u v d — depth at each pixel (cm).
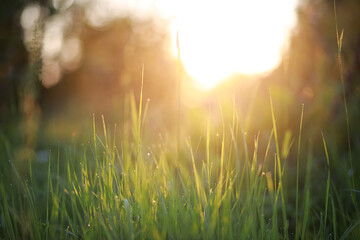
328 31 246
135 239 121
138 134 140
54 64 752
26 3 326
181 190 163
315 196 196
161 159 151
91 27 925
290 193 205
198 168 194
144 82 688
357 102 219
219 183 130
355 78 224
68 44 876
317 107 236
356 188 158
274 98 258
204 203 127
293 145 243
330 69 239
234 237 119
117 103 341
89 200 133
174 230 122
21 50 319
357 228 136
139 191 132
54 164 202
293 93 258
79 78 826
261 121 284
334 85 232
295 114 249
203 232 114
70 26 843
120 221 126
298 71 263
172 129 369
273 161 230
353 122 215
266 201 184
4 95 311
